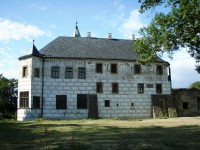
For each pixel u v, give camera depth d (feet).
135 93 155.53
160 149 40.96
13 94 215.31
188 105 163.53
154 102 156.15
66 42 157.58
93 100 147.64
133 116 153.17
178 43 88.48
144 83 157.79
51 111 142.31
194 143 46.21
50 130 72.59
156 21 89.97
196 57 93.15
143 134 60.70
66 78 147.02
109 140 50.34
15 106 210.38
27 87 139.13
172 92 162.91
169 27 87.15
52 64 146.10
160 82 160.56
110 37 169.27
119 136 57.16
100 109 149.18
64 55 148.46
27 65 140.97
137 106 154.61
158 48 99.91
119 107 151.94
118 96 152.76
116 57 155.84
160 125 87.81
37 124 97.96
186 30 83.20
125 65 156.25
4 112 196.24
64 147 42.27
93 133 64.08
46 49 149.69
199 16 76.69
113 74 153.58
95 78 150.71
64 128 78.43
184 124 88.94
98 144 45.11
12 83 214.90
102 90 150.92
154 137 54.90
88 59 151.12
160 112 153.69
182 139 51.19
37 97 140.05
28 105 137.39
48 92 143.33
